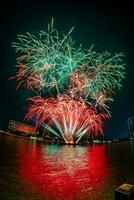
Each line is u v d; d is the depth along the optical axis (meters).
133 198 5.73
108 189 12.32
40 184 12.72
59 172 16.86
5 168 16.83
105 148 46.22
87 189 12.16
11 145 36.62
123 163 23.75
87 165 21.45
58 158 25.70
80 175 16.14
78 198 10.46
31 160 22.11
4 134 58.31
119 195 5.77
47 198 10.19
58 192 11.27
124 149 43.78
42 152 30.89
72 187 12.46
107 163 23.34
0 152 26.09
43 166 19.06
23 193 10.74
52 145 48.31
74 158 26.91
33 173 15.78
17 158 22.59
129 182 14.55
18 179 13.63
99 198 10.59
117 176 16.31
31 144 43.88
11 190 11.13
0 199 9.68
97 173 17.28
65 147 45.31
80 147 47.62
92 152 36.56
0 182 12.63
